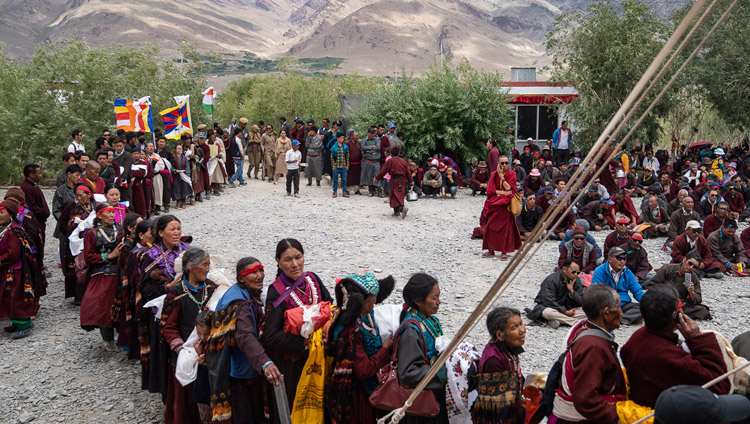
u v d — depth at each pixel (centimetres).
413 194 1817
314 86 4009
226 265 1070
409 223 1462
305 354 425
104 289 692
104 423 555
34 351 726
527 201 1298
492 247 1138
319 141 2058
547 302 810
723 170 1931
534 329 795
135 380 646
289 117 3938
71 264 866
